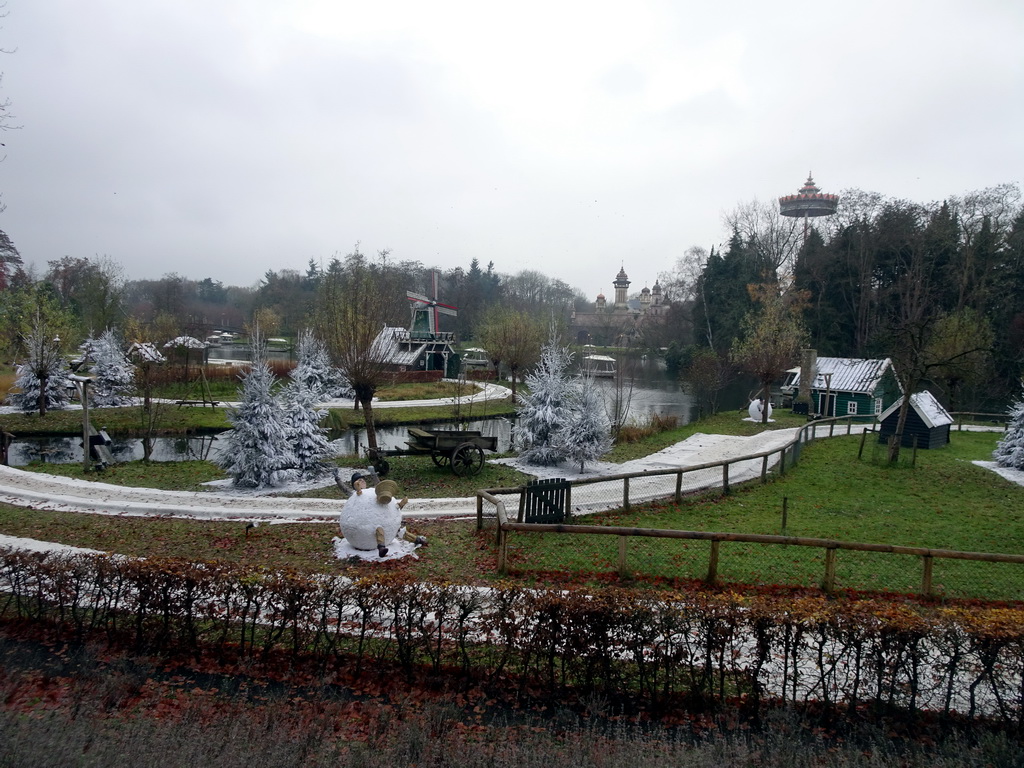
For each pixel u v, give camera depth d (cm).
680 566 1184
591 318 12450
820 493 1809
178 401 3606
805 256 6488
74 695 693
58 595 848
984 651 688
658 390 5797
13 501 1639
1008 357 4619
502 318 5906
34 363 3344
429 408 4097
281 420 1927
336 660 789
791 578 1131
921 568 1185
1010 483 1938
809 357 3912
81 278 6912
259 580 801
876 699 703
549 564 1191
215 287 16162
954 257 5397
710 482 1931
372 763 583
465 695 732
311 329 4459
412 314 6425
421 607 761
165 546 1263
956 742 645
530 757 605
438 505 1644
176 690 725
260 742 605
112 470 2100
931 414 2575
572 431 2116
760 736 665
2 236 5025
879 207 6222
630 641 730
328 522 1464
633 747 626
